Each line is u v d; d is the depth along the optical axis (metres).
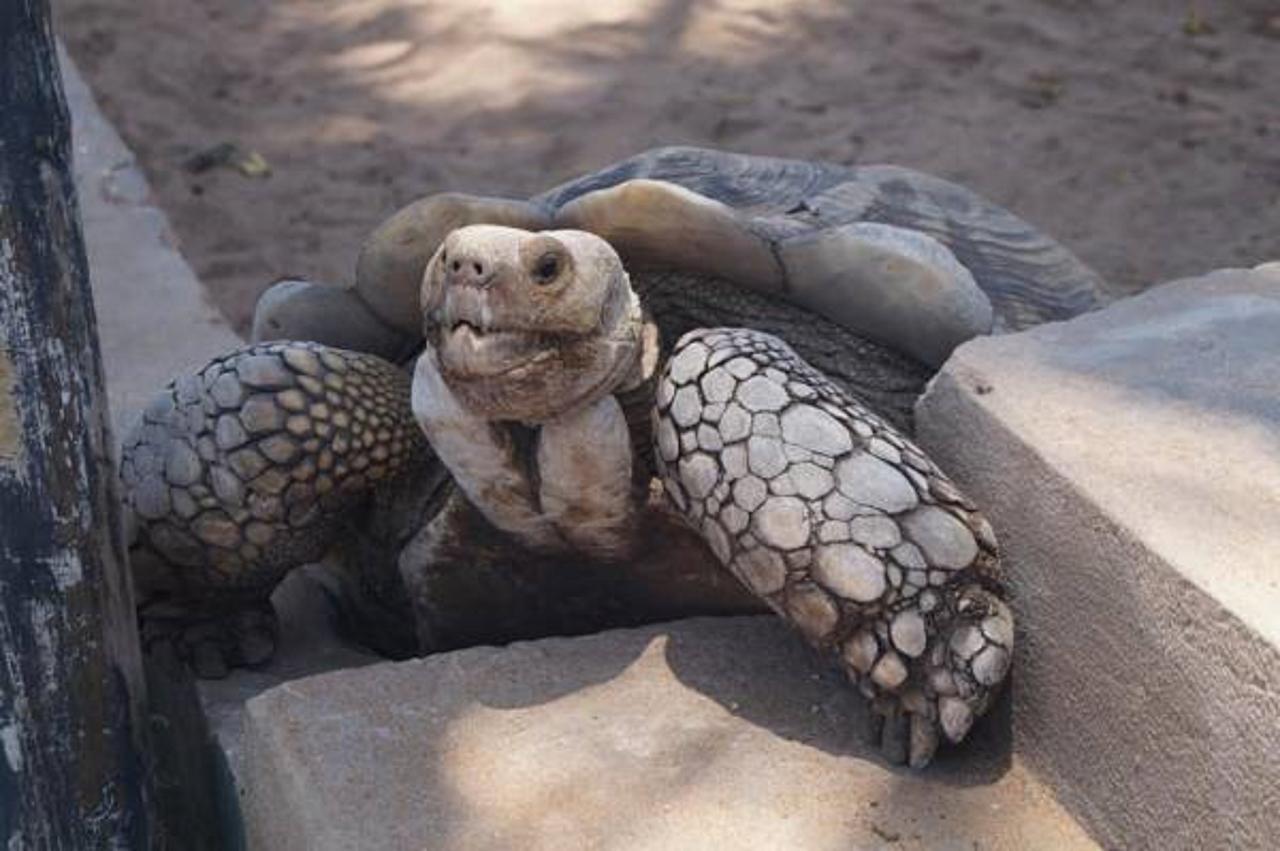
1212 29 7.46
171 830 3.32
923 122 6.78
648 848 2.56
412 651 3.53
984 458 2.75
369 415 3.21
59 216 2.71
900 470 2.70
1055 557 2.62
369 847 2.57
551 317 2.62
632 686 2.89
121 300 5.18
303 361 3.19
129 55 7.50
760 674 2.92
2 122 2.62
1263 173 6.39
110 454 2.89
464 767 2.71
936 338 3.04
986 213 3.55
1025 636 2.71
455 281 2.63
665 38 7.43
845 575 2.65
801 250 2.99
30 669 2.79
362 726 2.79
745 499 2.70
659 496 2.96
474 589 3.17
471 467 2.88
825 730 2.79
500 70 7.21
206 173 6.58
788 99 6.96
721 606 3.11
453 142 6.73
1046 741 2.69
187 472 3.16
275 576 3.31
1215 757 2.34
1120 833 2.54
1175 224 6.08
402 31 7.60
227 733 3.15
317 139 6.80
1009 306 3.31
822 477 2.68
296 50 7.50
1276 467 2.54
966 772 2.74
